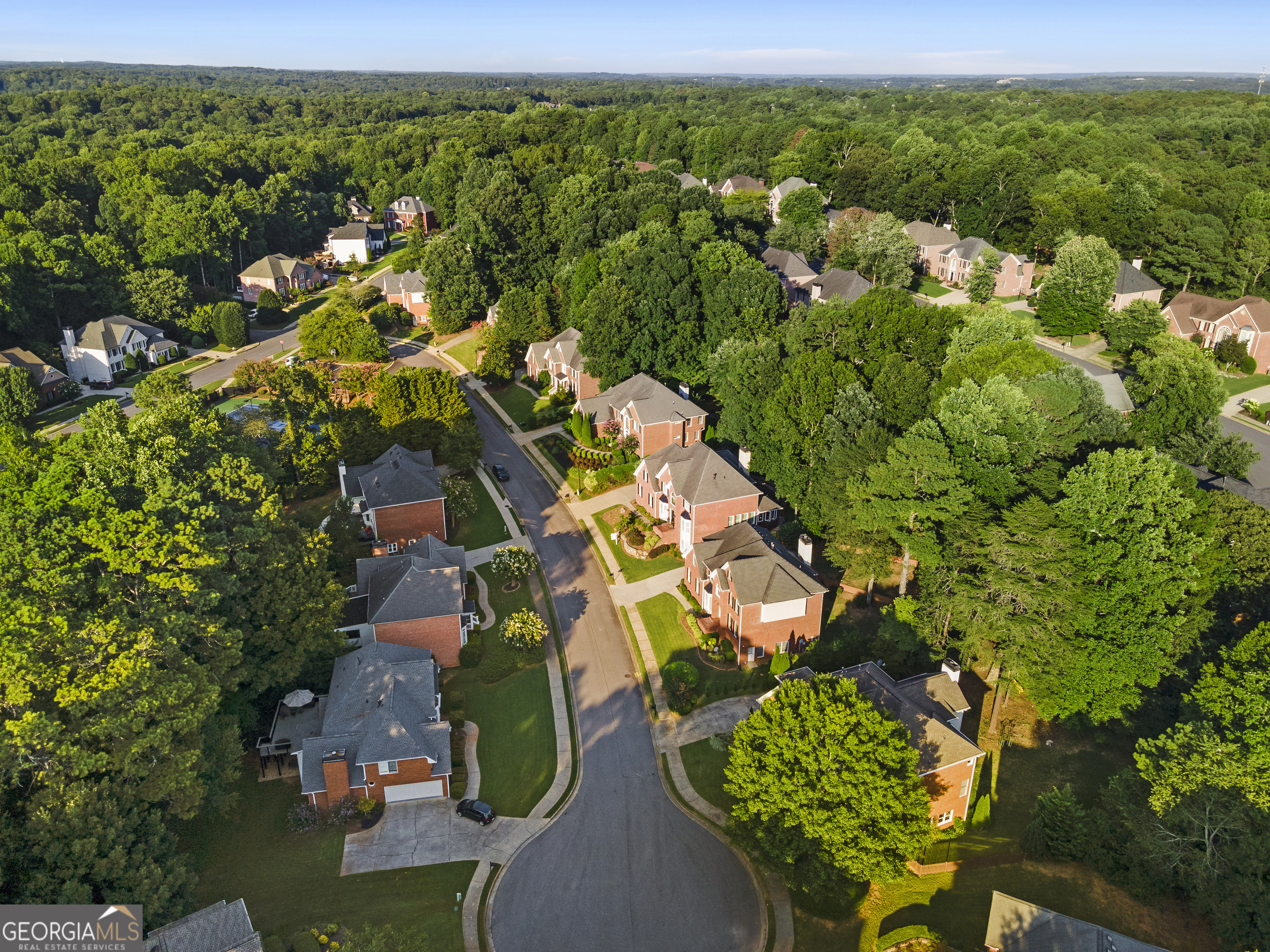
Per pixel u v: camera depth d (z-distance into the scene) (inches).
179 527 1508.4
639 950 1366.9
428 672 1831.9
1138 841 1400.1
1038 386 2220.7
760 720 1456.7
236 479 1857.8
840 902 1423.5
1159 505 1712.6
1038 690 1764.3
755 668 2057.1
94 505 1519.4
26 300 4200.3
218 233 5413.4
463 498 2741.1
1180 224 4756.4
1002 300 4874.5
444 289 4453.7
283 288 5556.1
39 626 1278.3
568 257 4379.9
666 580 2437.3
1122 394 3061.0
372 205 7524.6
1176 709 1780.3
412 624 1998.0
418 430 2933.1
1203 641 1865.2
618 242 3843.5
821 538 2544.3
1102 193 5064.0
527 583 2422.5
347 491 2699.3
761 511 2482.8
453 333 4638.3
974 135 7426.2
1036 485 1967.3
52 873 1143.6
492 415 3646.7
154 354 4389.8
